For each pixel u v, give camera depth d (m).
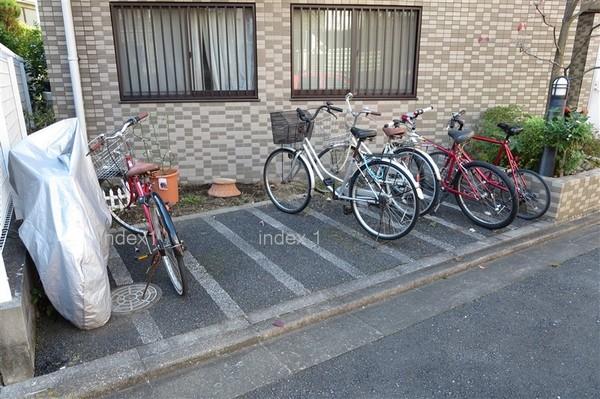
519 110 6.13
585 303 3.23
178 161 5.79
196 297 3.21
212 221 4.71
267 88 5.76
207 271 3.60
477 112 6.53
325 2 5.65
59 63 5.25
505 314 3.09
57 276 2.61
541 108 6.74
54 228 2.59
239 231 4.44
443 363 2.59
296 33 5.79
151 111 5.57
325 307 3.10
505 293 3.37
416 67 6.16
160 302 3.14
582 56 6.14
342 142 4.77
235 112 5.75
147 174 3.44
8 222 3.03
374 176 4.14
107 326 2.85
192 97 5.67
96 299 2.71
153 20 5.44
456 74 6.31
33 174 2.74
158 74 5.62
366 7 5.82
